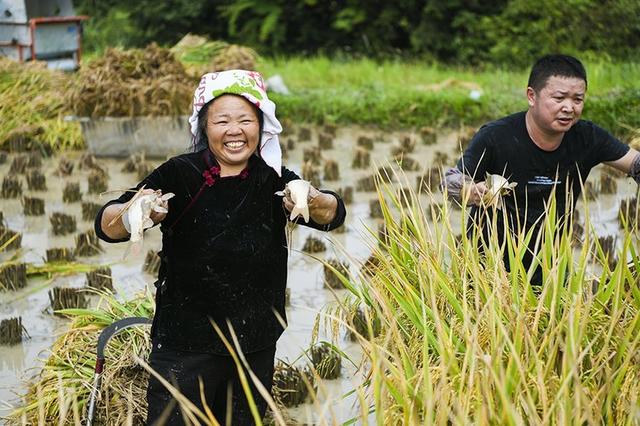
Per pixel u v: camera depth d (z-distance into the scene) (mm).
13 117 12961
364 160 11539
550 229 4285
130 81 12211
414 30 21609
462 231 4457
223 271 3854
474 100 13898
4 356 5926
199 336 3875
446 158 11375
